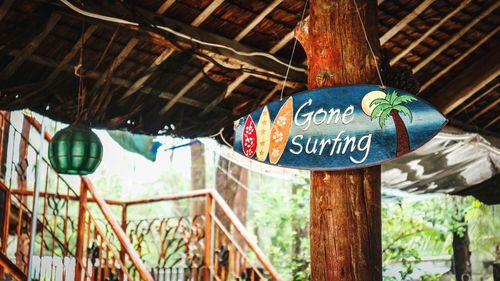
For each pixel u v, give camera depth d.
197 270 6.11
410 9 4.57
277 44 4.62
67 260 6.45
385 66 3.29
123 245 5.61
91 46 4.16
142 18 3.91
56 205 5.66
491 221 9.12
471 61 5.35
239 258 6.45
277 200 8.98
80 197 5.82
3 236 5.21
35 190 5.23
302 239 8.44
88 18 3.78
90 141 3.75
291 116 3.12
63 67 4.20
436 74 5.32
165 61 4.38
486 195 6.34
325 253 3.05
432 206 8.16
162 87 4.57
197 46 4.21
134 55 4.34
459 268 7.99
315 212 3.12
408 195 6.54
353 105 3.00
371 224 3.06
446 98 5.41
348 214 3.05
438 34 4.90
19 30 3.88
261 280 6.09
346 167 2.95
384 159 2.88
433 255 9.92
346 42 3.22
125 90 4.55
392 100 2.93
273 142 3.13
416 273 9.33
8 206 5.27
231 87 4.84
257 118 3.23
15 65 4.04
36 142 10.35
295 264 8.25
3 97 4.12
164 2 4.04
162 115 4.78
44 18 3.79
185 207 15.62
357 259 3.00
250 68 4.59
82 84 4.12
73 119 4.37
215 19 4.29
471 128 5.84
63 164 3.72
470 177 6.04
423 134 2.84
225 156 5.63
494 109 5.95
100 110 4.39
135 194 17.05
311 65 3.29
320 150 3.01
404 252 7.82
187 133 4.93
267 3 4.27
